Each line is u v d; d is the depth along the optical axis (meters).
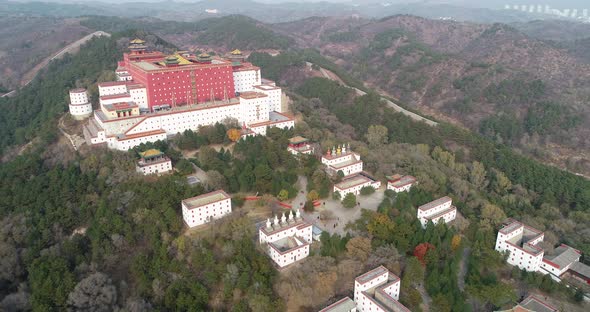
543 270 163.00
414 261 145.38
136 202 167.75
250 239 149.38
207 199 167.00
